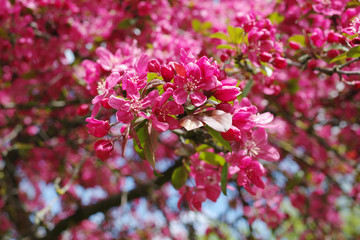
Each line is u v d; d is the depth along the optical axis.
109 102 1.52
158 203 6.18
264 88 2.82
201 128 2.05
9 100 5.02
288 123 5.98
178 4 4.19
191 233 5.54
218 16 4.58
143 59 1.66
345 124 6.30
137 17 3.88
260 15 2.87
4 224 5.81
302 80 5.21
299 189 5.62
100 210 5.02
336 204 5.86
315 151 6.22
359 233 6.73
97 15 4.27
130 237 6.41
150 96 1.53
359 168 5.56
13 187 5.59
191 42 3.07
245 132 1.70
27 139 5.48
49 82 4.64
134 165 6.26
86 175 6.00
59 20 3.76
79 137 5.43
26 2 3.52
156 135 1.53
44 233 5.11
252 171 1.75
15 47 3.67
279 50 2.42
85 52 4.36
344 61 2.54
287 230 5.57
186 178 2.10
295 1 3.34
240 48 2.46
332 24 2.83
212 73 1.55
